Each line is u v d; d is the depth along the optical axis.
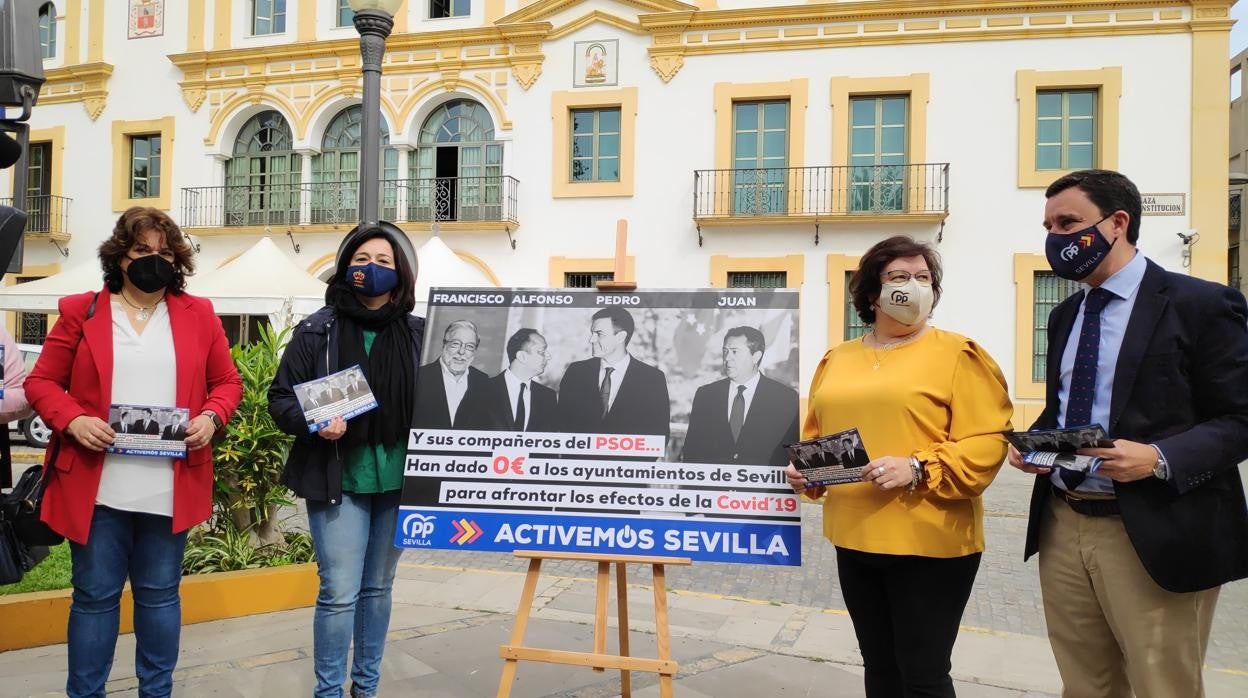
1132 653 2.34
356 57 16.64
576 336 3.14
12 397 2.93
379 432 3.12
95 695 2.93
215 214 17.50
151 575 2.97
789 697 3.73
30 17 3.09
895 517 2.55
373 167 6.79
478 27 16.02
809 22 14.80
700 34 15.17
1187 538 2.22
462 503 3.03
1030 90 14.17
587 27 15.61
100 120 18.08
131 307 2.99
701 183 15.16
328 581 3.05
